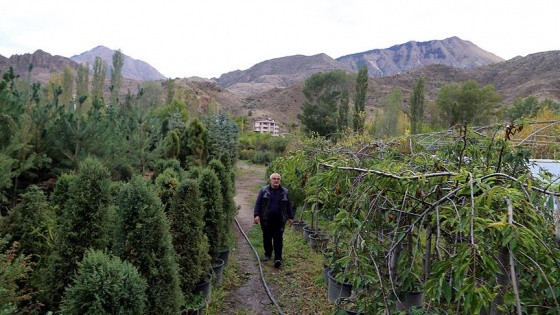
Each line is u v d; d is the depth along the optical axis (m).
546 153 6.15
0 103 5.81
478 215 1.89
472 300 1.52
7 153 5.25
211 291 4.54
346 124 32.78
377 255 2.75
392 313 2.49
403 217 2.89
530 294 2.02
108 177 3.42
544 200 1.97
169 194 4.88
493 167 2.96
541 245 1.75
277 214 5.82
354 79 38.78
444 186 2.36
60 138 7.24
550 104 26.05
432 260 3.05
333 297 4.38
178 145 14.41
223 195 6.38
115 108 12.62
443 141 4.62
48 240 3.60
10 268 2.61
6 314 2.49
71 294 2.16
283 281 5.24
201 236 4.07
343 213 2.65
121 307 2.17
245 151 30.94
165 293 2.90
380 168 2.55
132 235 2.85
